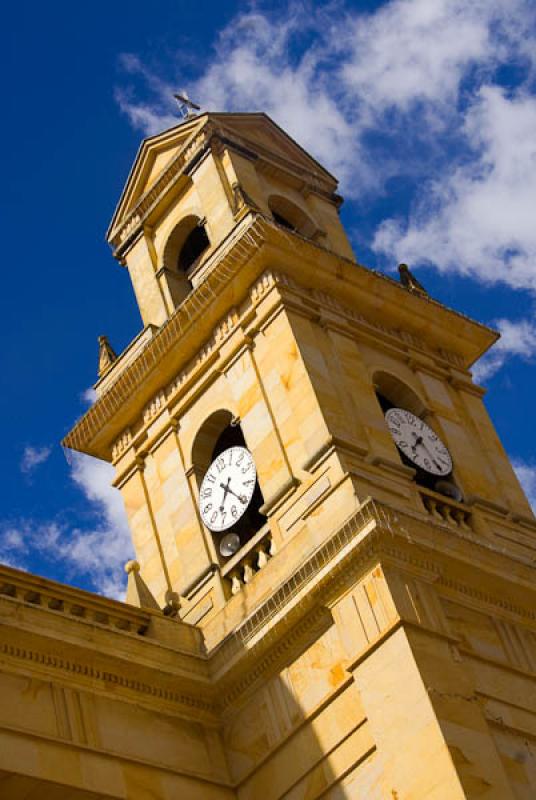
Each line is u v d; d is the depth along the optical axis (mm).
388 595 37719
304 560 39125
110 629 39031
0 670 36656
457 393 47750
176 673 39469
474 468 45344
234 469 44219
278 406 43344
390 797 35938
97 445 48062
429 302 48031
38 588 39000
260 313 44938
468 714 36375
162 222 51281
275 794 38312
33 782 35594
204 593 42969
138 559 45531
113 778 36844
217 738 39750
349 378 44031
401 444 44094
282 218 51312
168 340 46375
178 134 51312
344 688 37875
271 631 39312
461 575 39594
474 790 34875
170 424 46406
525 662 39500
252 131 51938
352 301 46625
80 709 37438
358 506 39562
